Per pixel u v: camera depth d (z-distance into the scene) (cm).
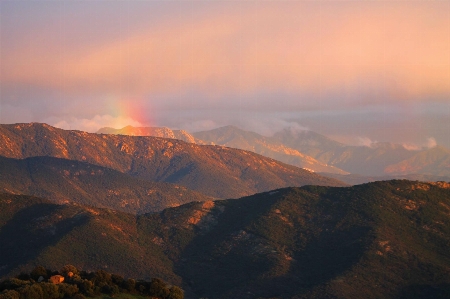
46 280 18075
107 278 18500
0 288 17175
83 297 16888
